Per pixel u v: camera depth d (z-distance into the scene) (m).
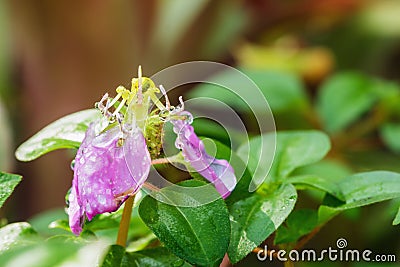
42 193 0.34
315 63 0.39
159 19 0.37
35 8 0.33
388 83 0.33
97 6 0.33
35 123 0.35
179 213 0.16
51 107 0.35
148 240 0.18
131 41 0.35
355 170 0.30
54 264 0.15
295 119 0.31
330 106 0.31
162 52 0.38
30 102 0.36
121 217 0.17
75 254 0.15
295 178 0.18
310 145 0.19
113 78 0.35
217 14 0.40
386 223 0.27
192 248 0.15
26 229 0.16
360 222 0.27
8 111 0.36
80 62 0.34
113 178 0.15
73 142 0.17
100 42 0.34
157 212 0.16
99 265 0.15
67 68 0.34
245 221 0.16
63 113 0.35
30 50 0.35
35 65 0.35
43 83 0.35
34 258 0.15
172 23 0.39
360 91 0.31
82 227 0.15
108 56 0.34
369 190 0.18
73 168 0.16
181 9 0.40
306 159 0.19
